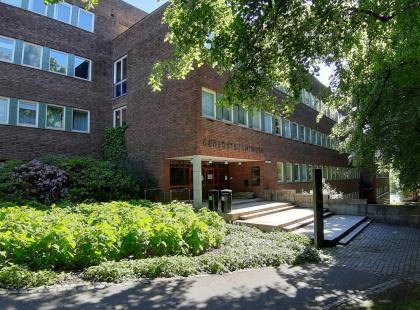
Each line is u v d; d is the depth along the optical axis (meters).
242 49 6.75
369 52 9.67
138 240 7.56
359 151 15.55
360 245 11.44
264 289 6.45
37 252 6.60
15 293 5.52
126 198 16.62
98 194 16.14
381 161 16.52
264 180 21.14
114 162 18.77
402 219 16.41
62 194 15.27
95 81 21.41
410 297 6.16
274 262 8.32
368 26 7.67
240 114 19.09
